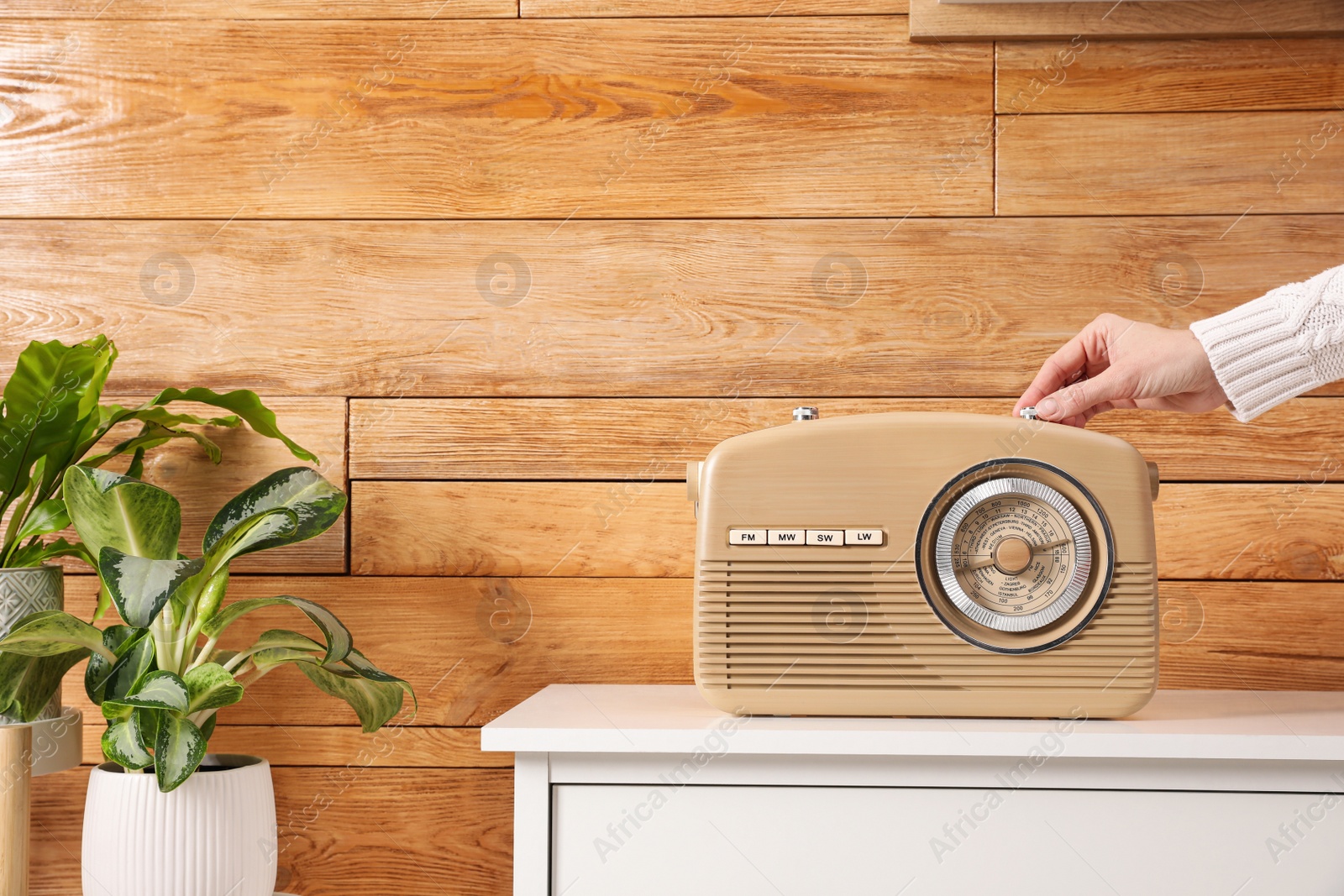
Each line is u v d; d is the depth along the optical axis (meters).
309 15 1.06
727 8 1.04
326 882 1.00
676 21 1.05
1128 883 0.66
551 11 1.05
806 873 0.67
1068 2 1.02
